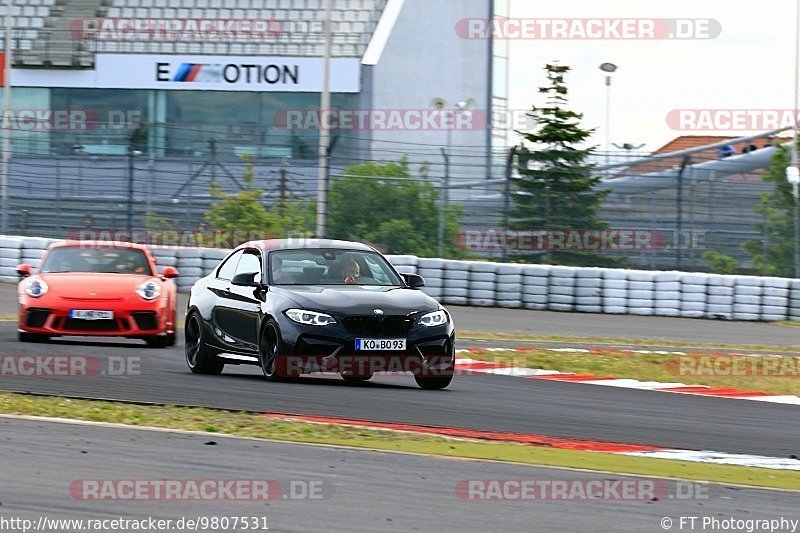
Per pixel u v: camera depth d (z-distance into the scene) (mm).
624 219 91375
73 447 23938
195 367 40219
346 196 88938
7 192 93125
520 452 26641
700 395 43375
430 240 89062
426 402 34281
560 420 32812
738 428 34062
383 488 21359
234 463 23062
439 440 27500
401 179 88875
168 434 26156
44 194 103500
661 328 74750
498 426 30578
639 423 33531
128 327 46531
